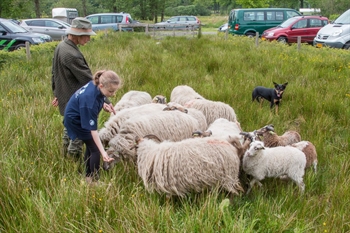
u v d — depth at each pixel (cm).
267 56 1219
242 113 673
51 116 601
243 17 2264
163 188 387
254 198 412
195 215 345
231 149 406
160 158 391
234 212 365
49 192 368
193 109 548
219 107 577
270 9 2269
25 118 555
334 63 1119
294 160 427
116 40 1711
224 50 1338
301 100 745
